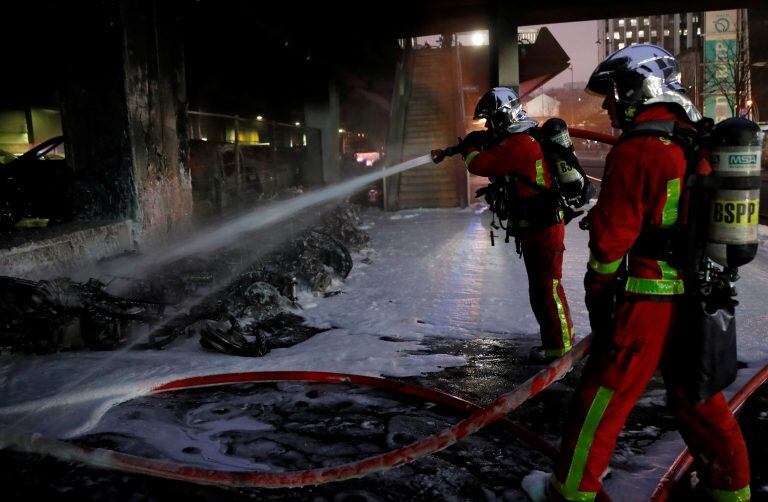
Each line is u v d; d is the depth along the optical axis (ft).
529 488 7.30
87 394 10.53
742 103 126.31
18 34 22.38
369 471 6.89
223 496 7.43
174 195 23.73
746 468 6.43
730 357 5.93
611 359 6.20
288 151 46.98
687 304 5.93
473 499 7.38
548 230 11.65
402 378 11.94
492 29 51.21
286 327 16.11
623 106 6.34
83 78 20.58
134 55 20.89
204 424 9.63
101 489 7.57
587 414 6.33
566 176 11.09
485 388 11.35
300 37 49.34
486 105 11.60
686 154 5.84
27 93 33.96
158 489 7.59
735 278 5.99
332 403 10.50
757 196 5.64
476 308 17.52
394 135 56.08
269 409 10.25
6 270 15.10
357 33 53.11
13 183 21.30
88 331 13.89
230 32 43.29
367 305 18.17
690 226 5.86
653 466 8.14
